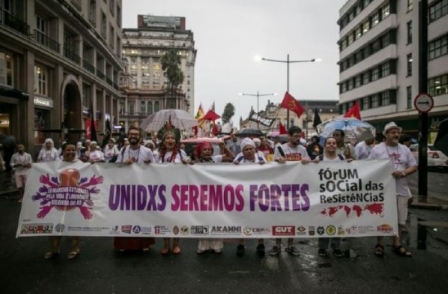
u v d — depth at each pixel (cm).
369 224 567
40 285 463
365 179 570
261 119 2652
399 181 586
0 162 1149
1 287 456
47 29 2705
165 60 8169
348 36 5062
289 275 498
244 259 562
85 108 3412
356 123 1055
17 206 1004
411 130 3525
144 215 572
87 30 3256
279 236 566
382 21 3994
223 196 571
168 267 526
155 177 575
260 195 570
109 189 575
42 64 2548
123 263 543
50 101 2642
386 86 3950
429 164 2061
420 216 880
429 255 586
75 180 574
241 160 611
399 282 475
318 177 572
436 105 3103
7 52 2141
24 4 2244
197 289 452
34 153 2359
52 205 571
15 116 2227
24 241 664
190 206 572
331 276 495
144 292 444
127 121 10688
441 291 447
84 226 568
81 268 522
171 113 1245
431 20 3183
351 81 5003
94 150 1253
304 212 568
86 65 3428
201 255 580
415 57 3409
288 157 635
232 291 447
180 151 626
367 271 514
